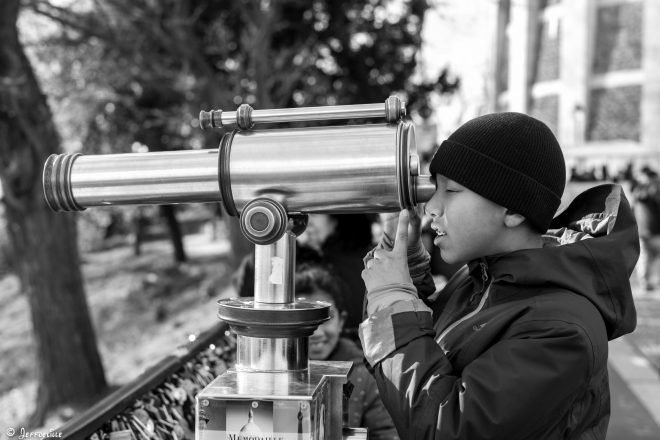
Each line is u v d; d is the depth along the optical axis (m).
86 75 12.02
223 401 1.16
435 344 1.35
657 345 6.97
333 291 2.65
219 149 1.29
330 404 1.30
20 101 7.52
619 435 4.33
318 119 1.29
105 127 14.73
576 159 26.78
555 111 28.11
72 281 8.27
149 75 10.20
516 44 29.59
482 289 1.55
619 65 26.95
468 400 1.25
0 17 7.32
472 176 1.39
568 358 1.28
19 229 8.12
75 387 8.23
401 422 1.31
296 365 1.28
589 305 1.38
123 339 15.88
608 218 1.50
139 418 1.89
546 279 1.39
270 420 1.16
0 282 23.72
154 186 1.30
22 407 10.89
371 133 1.25
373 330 1.36
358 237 3.38
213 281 20.42
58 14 9.34
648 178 11.27
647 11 26.41
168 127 12.09
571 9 27.55
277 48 10.62
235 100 9.97
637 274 12.19
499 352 1.29
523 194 1.38
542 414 1.26
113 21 10.17
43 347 8.19
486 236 1.43
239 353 1.30
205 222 37.28
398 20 11.67
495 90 20.05
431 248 4.63
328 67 11.91
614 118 26.89
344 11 10.95
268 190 1.27
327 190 1.25
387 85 12.13
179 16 9.27
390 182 1.23
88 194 1.33
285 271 1.29
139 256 28.94
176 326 14.98
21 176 7.76
